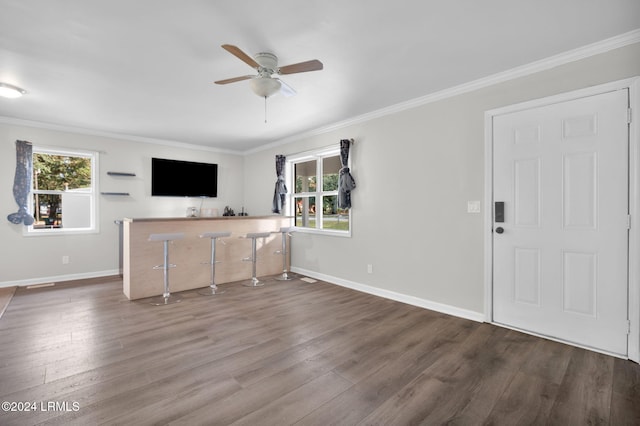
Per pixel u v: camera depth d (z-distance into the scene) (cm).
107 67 273
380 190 395
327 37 227
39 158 464
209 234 405
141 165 541
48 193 466
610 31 221
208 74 288
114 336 268
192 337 267
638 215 222
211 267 430
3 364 219
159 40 229
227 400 180
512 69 279
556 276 260
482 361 226
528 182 274
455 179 322
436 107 338
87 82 305
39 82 304
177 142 579
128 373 208
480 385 196
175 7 191
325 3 189
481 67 277
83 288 428
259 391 189
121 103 366
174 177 574
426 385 196
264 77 250
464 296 317
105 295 394
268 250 517
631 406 175
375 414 168
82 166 496
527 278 276
